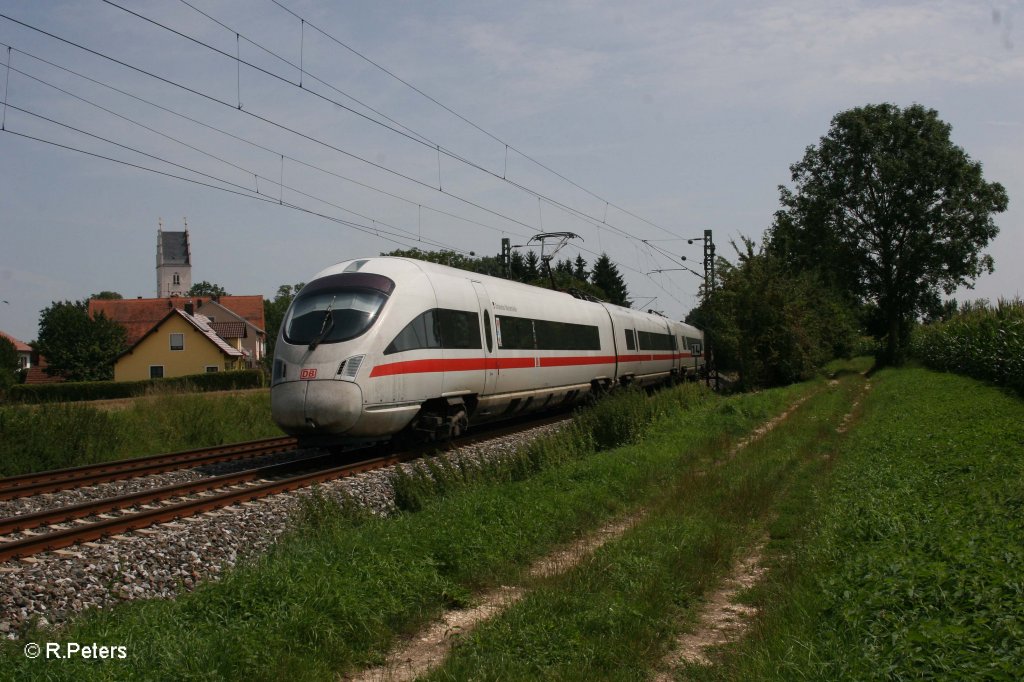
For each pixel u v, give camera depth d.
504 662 5.19
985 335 28.91
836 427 18.98
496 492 9.91
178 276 137.12
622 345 27.84
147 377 60.72
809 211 52.41
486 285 18.59
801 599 6.02
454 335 16.25
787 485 11.72
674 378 37.38
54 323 62.03
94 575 7.38
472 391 16.94
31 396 32.22
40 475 13.04
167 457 15.09
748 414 20.72
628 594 6.57
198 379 47.97
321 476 12.38
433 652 5.83
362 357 13.82
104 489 12.33
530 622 5.86
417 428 15.40
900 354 51.22
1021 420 14.74
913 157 49.53
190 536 8.69
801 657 4.84
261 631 5.55
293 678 5.11
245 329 74.19
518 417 23.64
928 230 49.97
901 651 4.43
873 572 5.85
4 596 6.58
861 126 50.91
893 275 51.69
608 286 81.38
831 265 52.12
